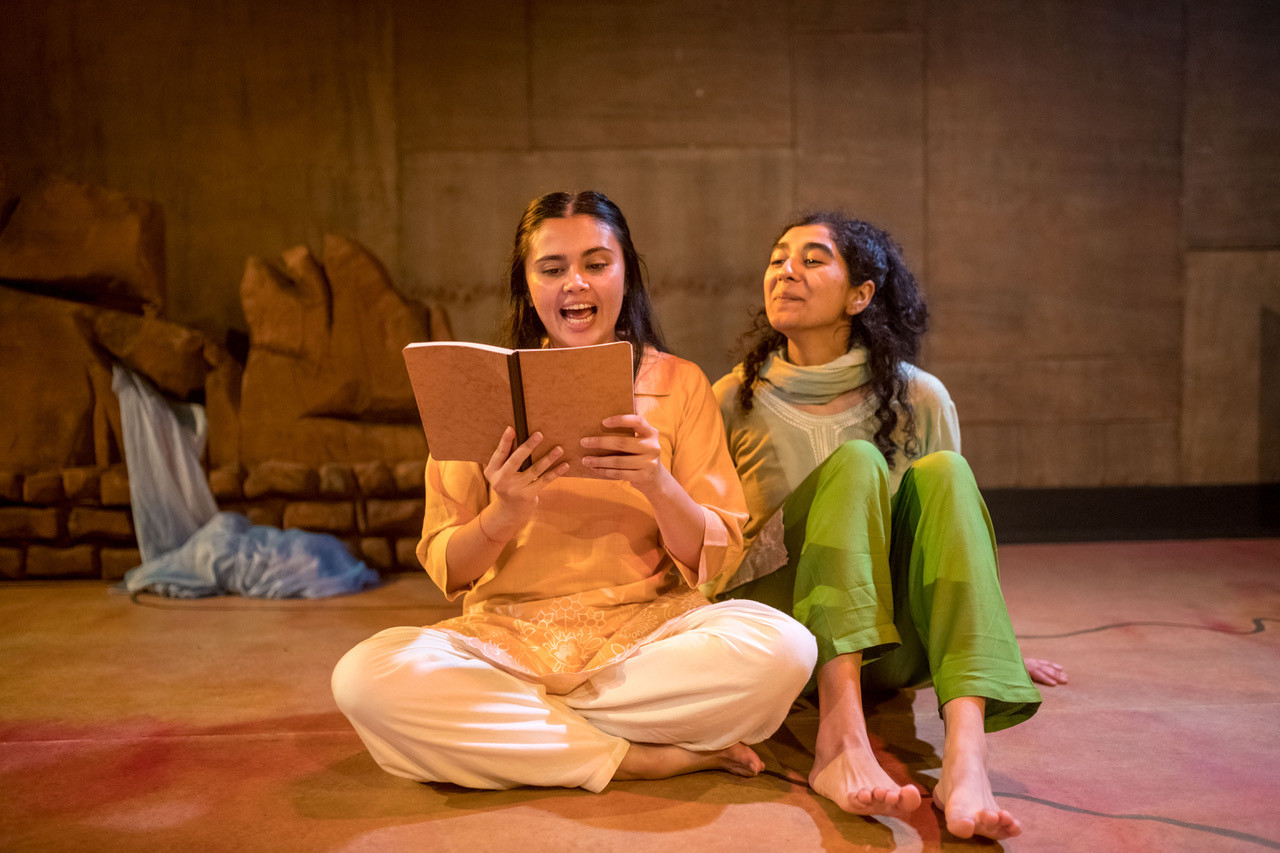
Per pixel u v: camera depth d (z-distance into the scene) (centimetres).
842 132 551
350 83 539
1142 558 431
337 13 536
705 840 169
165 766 209
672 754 192
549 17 542
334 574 394
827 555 196
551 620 196
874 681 228
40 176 532
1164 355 566
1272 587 374
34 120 530
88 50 529
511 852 165
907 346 249
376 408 442
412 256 547
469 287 549
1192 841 168
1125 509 538
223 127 536
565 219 199
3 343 423
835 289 234
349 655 187
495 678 185
